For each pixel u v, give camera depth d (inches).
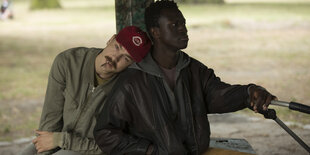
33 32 705.0
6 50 530.3
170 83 95.0
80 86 102.1
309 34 585.6
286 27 651.5
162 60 94.3
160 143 92.6
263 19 728.3
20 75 388.8
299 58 431.2
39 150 102.7
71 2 1274.6
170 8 92.3
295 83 331.3
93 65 101.1
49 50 526.9
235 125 231.1
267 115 93.3
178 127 94.7
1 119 262.7
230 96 96.6
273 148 194.5
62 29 725.3
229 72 377.7
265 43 527.5
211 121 240.1
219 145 115.1
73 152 101.8
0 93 324.5
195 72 98.6
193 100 97.3
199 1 1017.5
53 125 104.7
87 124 102.4
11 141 223.3
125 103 93.2
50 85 103.6
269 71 376.8
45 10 1056.8
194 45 526.3
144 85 92.8
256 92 92.3
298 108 86.8
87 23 788.6
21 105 295.1
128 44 92.9
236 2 1075.3
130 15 128.9
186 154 94.3
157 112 92.5
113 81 101.3
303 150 191.3
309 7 904.9
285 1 1088.2
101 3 1200.2
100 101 101.7
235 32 624.7
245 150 111.7
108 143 94.1
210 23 694.5
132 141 92.7
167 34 91.5
